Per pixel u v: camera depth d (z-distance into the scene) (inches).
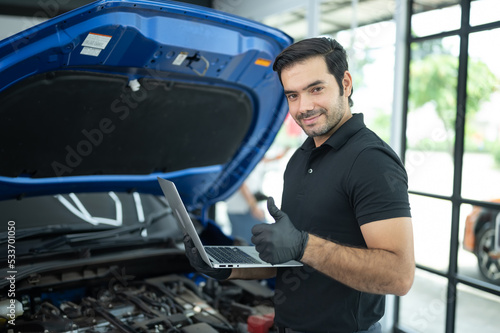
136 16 58.6
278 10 191.3
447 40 140.3
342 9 186.2
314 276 51.6
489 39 129.3
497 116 186.7
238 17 66.6
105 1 54.4
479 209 187.2
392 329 155.1
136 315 74.2
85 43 57.1
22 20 119.0
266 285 89.4
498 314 162.1
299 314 52.5
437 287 183.8
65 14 53.3
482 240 186.7
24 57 54.0
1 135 64.8
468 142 205.9
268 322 71.4
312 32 179.6
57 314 70.5
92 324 70.2
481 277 187.5
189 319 72.9
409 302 170.9
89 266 77.8
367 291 44.9
